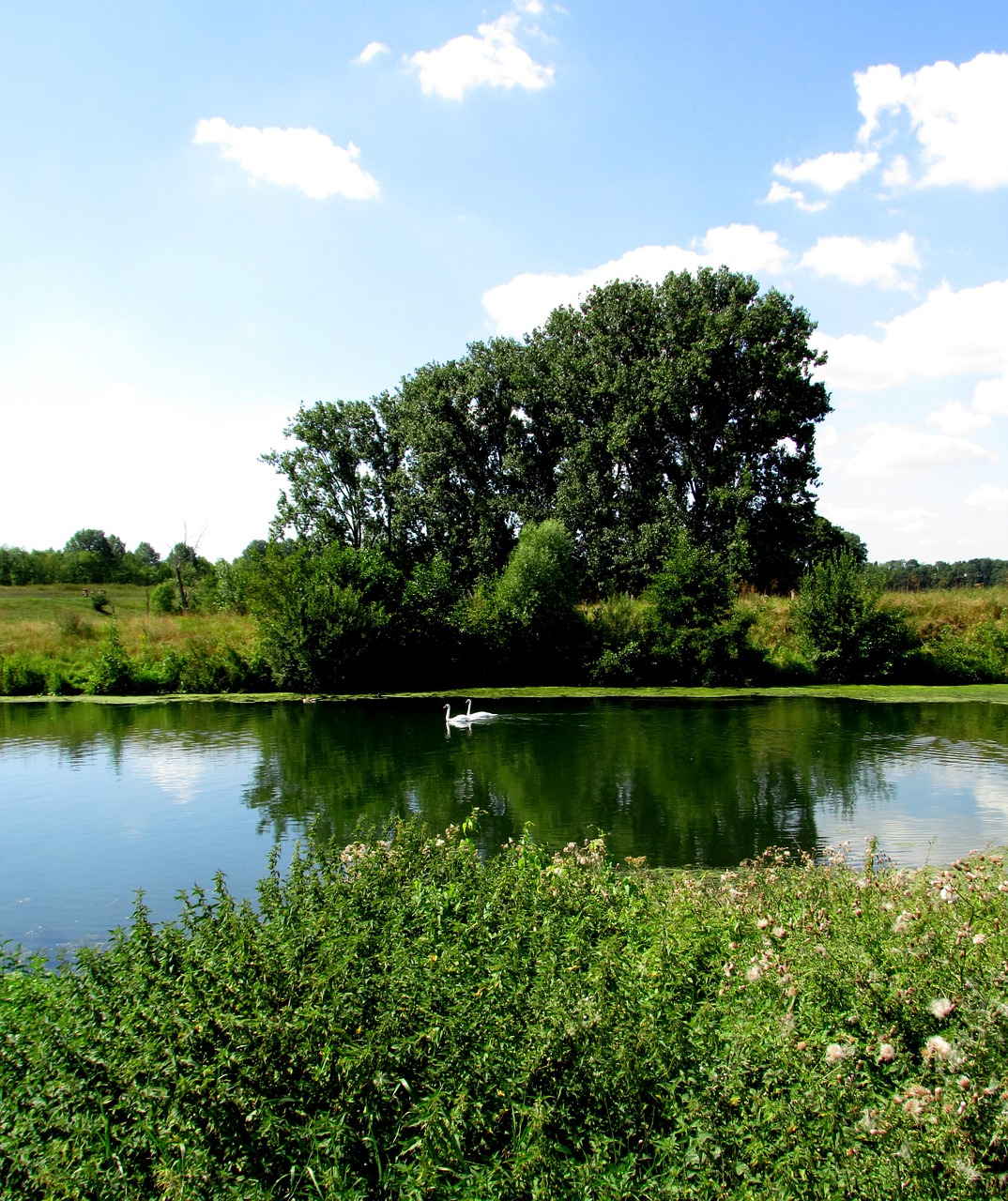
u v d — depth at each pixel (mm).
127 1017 4695
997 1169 3604
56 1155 4020
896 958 5172
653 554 44281
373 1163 4137
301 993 4840
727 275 46844
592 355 47312
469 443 48281
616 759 20156
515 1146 4082
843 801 15742
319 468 48250
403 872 7402
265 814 15609
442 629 38656
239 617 41594
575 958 5445
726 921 6676
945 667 37375
